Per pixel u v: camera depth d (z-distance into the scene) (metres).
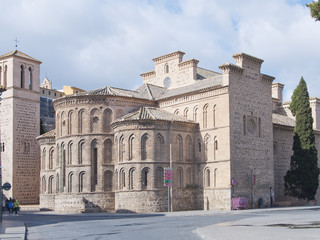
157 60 81.88
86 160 65.38
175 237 27.44
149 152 61.59
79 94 67.12
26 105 88.19
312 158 74.31
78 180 65.31
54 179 74.31
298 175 74.12
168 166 62.81
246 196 63.56
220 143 63.34
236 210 59.69
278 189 75.31
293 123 81.50
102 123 66.19
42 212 70.50
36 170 88.50
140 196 60.50
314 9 25.33
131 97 69.00
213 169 64.06
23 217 55.78
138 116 63.03
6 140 85.81
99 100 66.56
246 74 66.31
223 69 63.81
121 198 61.81
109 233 31.39
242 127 64.56
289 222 36.44
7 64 87.44
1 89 47.38
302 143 74.75
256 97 67.75
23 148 86.56
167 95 72.81
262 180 66.81
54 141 75.06
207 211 59.16
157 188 61.28
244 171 63.91
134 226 36.78
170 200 61.81
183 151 65.38
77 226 38.53
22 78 89.06
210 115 65.31
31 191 87.06
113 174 65.81
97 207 64.38
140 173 60.94
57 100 68.75
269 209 60.59
